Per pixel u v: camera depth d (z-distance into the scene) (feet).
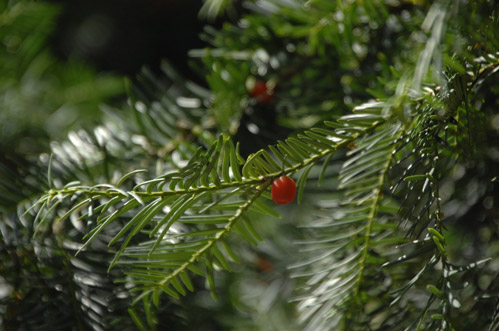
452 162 2.25
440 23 1.90
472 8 1.99
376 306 2.21
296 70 2.46
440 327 2.03
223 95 2.44
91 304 2.28
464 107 2.05
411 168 2.06
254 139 2.42
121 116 2.52
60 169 2.40
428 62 1.89
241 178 2.02
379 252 2.23
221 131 2.43
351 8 2.29
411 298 2.19
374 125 2.05
